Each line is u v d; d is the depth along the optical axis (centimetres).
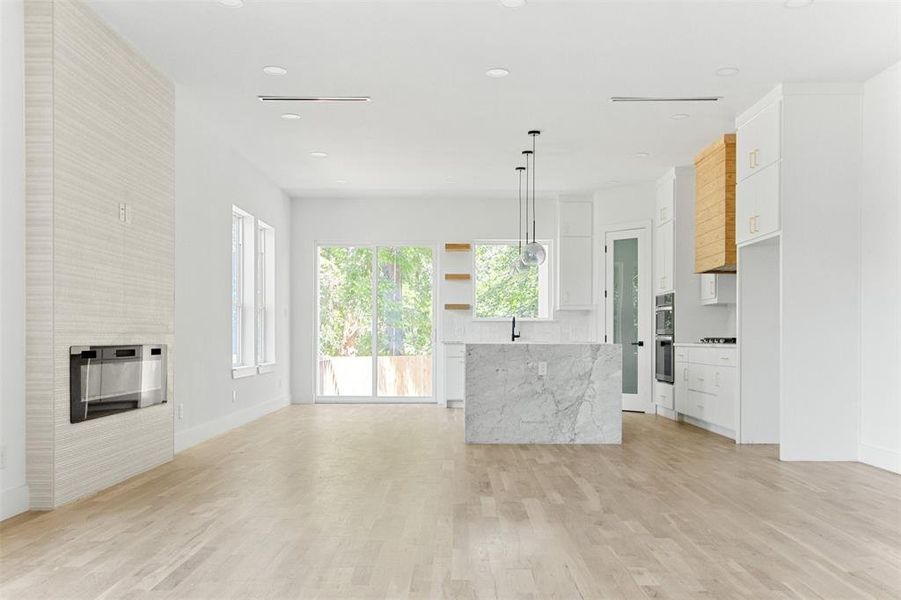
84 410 443
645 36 488
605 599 273
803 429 588
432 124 702
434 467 555
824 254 588
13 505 396
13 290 397
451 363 1064
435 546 341
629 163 868
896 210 541
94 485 457
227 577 296
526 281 1125
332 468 550
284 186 1025
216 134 736
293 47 508
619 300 1012
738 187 676
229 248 783
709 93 611
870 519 395
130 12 453
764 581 293
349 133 736
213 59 532
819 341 588
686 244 880
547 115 673
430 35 486
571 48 508
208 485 484
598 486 483
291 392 1102
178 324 632
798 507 423
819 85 586
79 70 436
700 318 878
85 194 444
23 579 294
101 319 464
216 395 740
